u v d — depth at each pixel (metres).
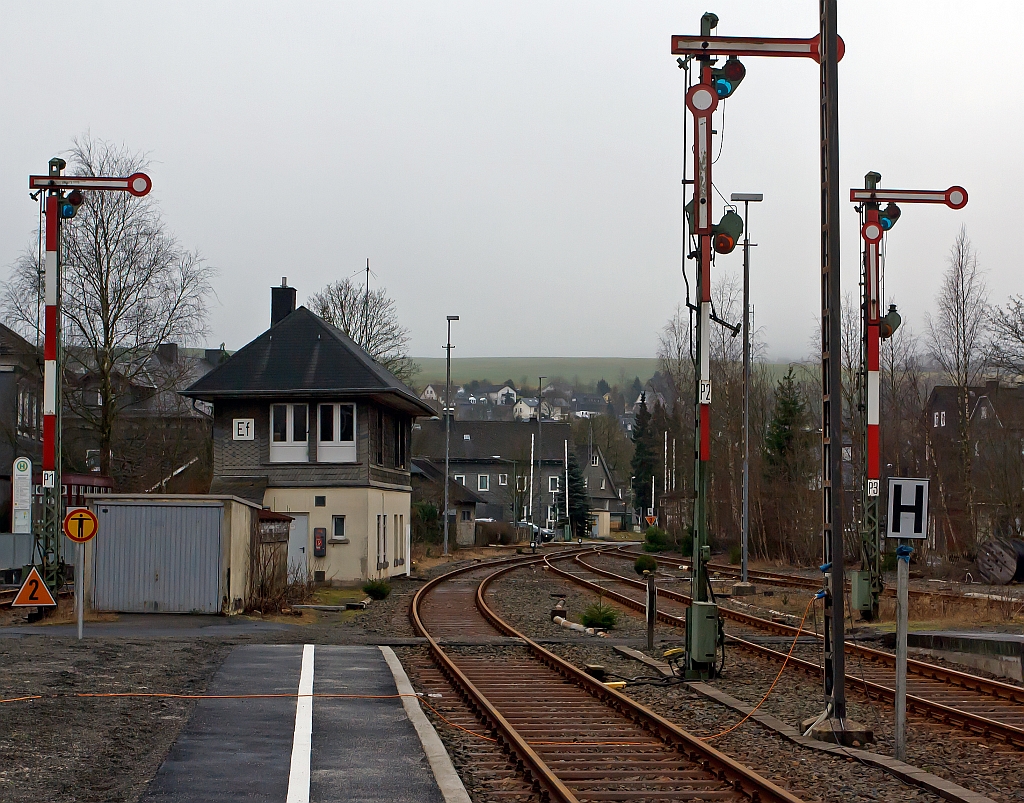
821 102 12.26
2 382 39.25
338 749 9.98
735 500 56.91
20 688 12.41
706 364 15.67
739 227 15.53
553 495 111.50
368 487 36.75
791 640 21.34
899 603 10.75
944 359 46.94
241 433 37.44
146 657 15.98
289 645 18.44
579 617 25.75
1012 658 16.14
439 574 44.00
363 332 64.06
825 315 12.14
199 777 8.79
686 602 29.59
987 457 44.50
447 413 60.41
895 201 24.14
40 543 21.98
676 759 10.28
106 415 39.75
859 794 9.16
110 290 38.97
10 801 7.81
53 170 20.53
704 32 15.09
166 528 23.31
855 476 39.69
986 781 9.87
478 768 9.83
